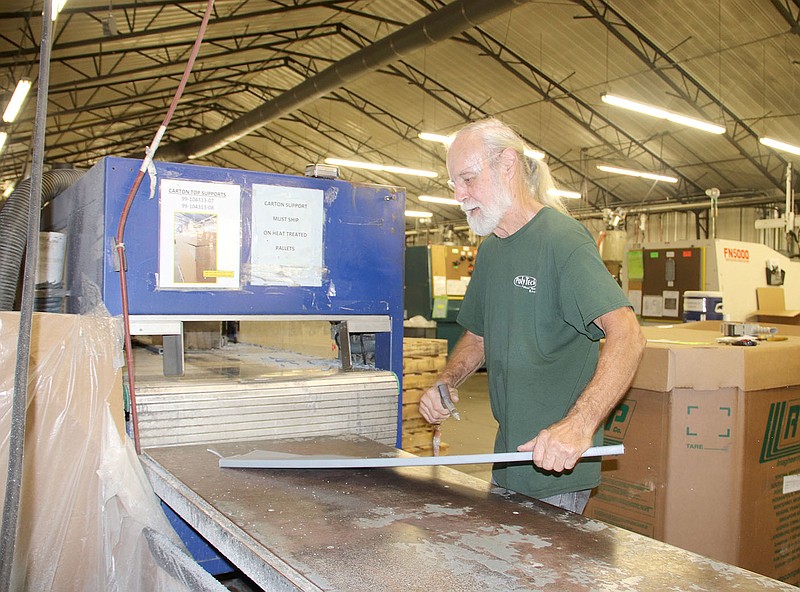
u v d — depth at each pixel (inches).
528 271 59.8
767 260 218.2
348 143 613.3
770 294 206.1
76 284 72.4
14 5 305.3
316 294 71.0
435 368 155.6
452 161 61.2
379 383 69.9
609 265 241.6
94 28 351.3
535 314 59.4
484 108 474.3
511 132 61.4
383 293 75.2
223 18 371.9
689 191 517.7
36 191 32.5
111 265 60.9
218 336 99.5
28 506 48.9
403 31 362.0
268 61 505.4
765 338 95.6
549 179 65.2
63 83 431.8
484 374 354.0
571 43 369.7
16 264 64.0
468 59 414.6
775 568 83.4
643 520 79.7
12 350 48.3
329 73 425.4
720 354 77.0
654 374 77.1
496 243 66.4
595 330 57.0
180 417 59.7
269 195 68.2
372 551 36.8
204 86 542.0
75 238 73.3
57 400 50.2
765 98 366.0
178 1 335.3
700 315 171.3
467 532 40.3
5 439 47.6
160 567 45.4
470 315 71.6
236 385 63.0
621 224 525.0
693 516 78.0
